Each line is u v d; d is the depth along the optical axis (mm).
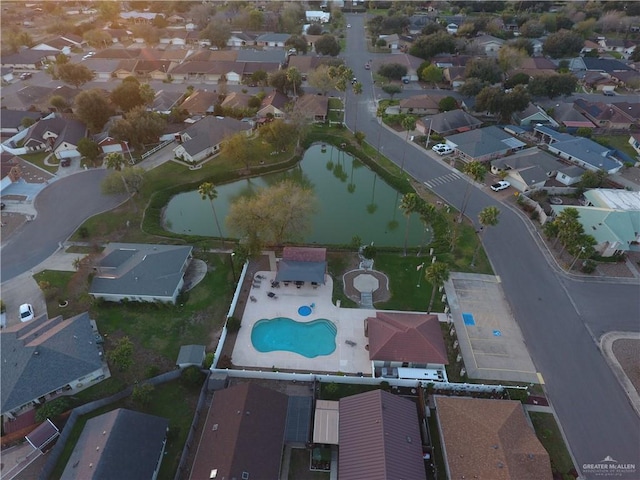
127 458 46406
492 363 62781
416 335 61469
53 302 71750
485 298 73312
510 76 158500
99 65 169750
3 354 58875
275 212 80188
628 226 81688
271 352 64188
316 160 120938
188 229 93500
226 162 113250
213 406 53000
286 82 145875
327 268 79500
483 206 95938
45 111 138250
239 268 78500
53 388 55781
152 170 109438
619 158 112688
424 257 82500
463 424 51219
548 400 57750
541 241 85750
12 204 95562
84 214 93188
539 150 111750
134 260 75500
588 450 52219
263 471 46250
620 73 163500
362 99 149625
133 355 63094
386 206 102375
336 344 65188
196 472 46125
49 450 51812
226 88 154250
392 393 58250
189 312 70250
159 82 164250
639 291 74875
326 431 51469
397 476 44812
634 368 62156
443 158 114938
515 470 46281
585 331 67750
